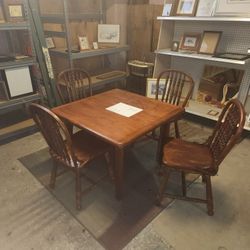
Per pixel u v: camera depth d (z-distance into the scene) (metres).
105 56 3.96
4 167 2.21
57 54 3.11
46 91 2.99
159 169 2.14
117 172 1.71
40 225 1.62
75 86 2.40
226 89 2.90
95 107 1.91
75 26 3.32
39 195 1.88
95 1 3.54
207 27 2.84
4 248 1.46
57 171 2.04
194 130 2.91
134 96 2.15
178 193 1.90
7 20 2.36
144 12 3.51
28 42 2.69
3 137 2.57
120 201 1.82
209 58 2.54
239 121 1.34
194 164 1.57
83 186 1.98
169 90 2.40
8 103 2.53
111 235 1.54
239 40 2.65
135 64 3.52
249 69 2.67
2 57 2.53
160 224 1.63
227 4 2.48
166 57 3.22
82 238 1.52
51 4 3.15
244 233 1.56
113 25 3.47
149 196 1.87
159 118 1.73
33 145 2.57
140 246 1.47
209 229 1.59
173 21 3.09
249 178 2.08
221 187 1.97
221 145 1.53
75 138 1.88
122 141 1.43
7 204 1.79
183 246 1.48
